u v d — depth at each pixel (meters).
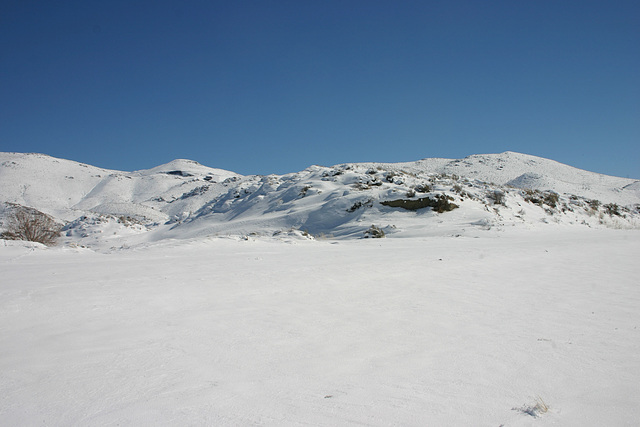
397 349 4.34
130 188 186.75
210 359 3.88
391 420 2.75
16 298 5.81
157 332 4.64
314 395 3.14
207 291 6.96
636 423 2.74
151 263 10.83
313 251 15.70
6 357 3.77
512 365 3.90
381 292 7.56
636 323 5.55
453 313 6.06
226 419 2.72
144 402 2.96
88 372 3.49
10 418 2.69
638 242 20.11
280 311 5.87
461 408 2.96
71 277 7.98
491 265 11.72
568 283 8.92
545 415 2.87
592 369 3.81
